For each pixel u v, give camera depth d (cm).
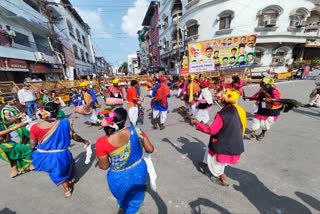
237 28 1571
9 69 1124
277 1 1511
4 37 1146
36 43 1681
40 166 216
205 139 420
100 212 209
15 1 1248
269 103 356
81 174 291
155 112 489
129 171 154
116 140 144
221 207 207
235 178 260
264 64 1684
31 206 223
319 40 1739
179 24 2039
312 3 1619
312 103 655
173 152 357
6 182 279
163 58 2767
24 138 316
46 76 1705
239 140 211
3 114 275
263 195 223
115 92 529
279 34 1565
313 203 205
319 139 382
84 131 532
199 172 283
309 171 267
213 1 1594
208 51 1480
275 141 381
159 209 208
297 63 1789
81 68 2986
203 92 436
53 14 2069
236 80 545
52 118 215
